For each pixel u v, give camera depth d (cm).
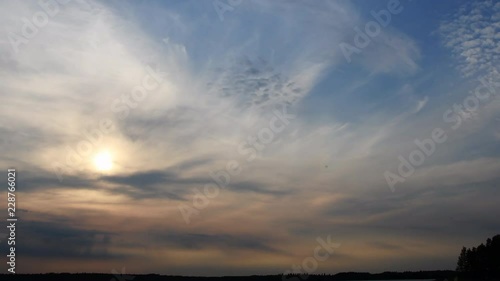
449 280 8838
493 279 8694
